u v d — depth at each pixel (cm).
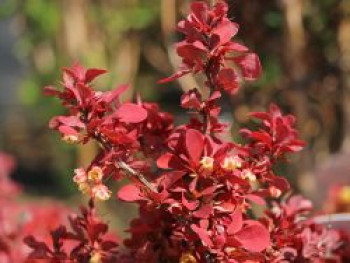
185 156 236
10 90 1404
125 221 659
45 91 237
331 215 342
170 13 529
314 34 533
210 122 246
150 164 257
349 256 293
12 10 643
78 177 228
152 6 575
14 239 422
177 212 233
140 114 234
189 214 234
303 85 523
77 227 271
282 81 524
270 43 524
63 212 495
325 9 530
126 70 596
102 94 236
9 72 1407
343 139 542
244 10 513
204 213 228
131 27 586
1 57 1396
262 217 272
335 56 538
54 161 1141
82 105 232
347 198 409
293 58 521
